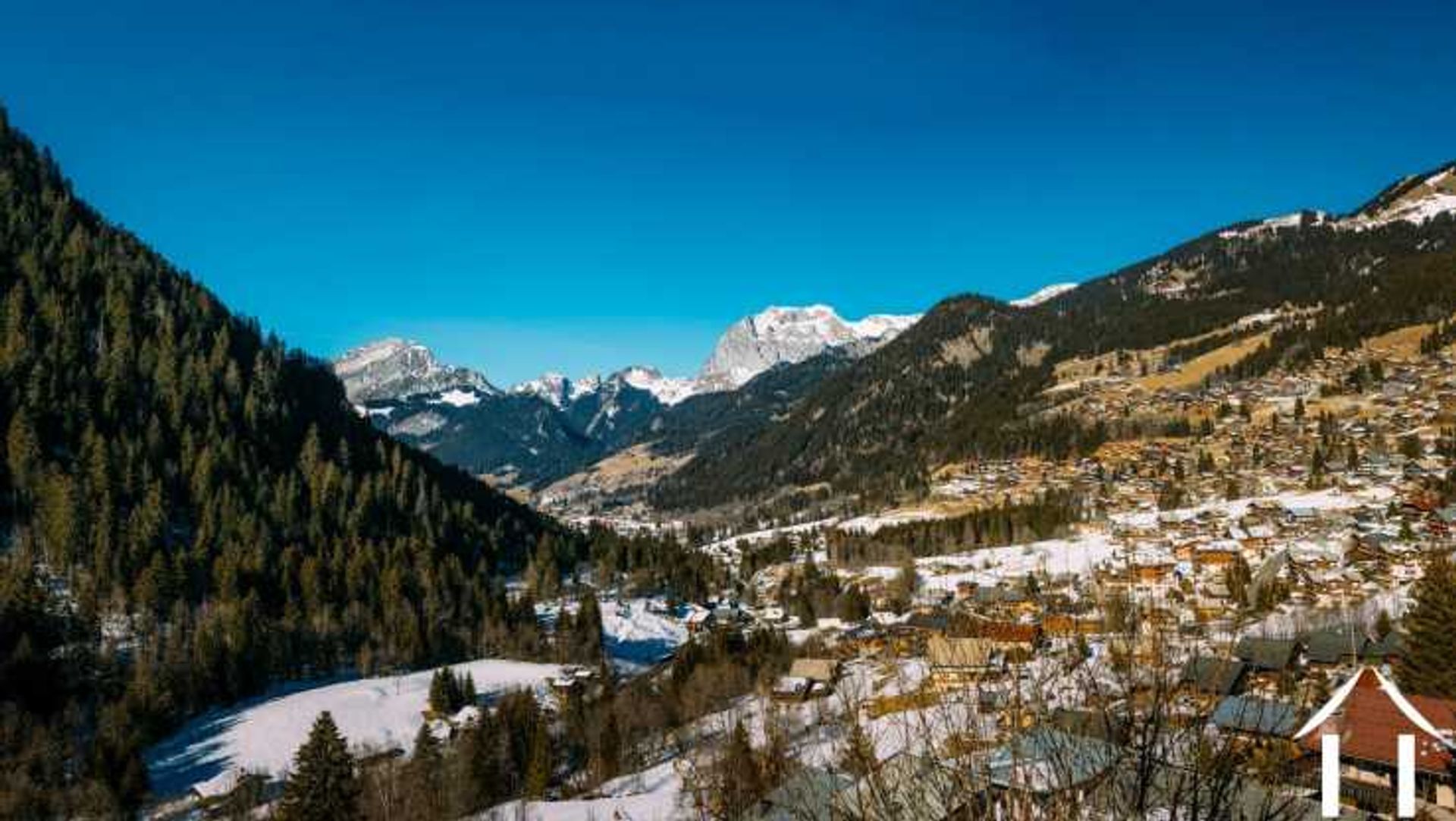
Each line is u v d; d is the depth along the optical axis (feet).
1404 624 178.19
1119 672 25.21
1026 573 410.52
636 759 220.43
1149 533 472.03
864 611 395.75
